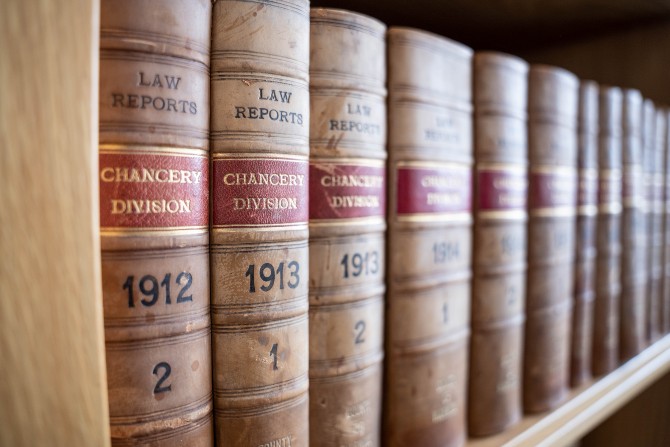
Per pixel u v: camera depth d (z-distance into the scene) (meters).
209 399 0.37
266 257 0.38
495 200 0.58
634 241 0.82
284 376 0.39
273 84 0.37
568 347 0.71
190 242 0.35
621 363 0.83
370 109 0.45
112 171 0.32
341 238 0.44
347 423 0.46
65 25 0.26
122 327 0.33
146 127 0.32
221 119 0.36
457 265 0.55
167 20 0.33
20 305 0.27
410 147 0.49
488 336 0.59
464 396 0.57
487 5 0.76
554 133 0.64
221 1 0.36
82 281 0.27
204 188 0.36
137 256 0.33
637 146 0.81
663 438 0.97
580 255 0.72
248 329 0.38
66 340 0.27
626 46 0.91
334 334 0.45
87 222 0.27
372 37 0.45
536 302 0.65
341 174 0.44
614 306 0.79
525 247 0.63
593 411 0.69
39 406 0.28
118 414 0.33
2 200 0.27
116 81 0.32
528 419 0.65
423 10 0.77
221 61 0.36
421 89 0.49
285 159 0.38
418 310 0.51
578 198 0.71
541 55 1.00
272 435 0.39
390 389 0.51
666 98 0.88
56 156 0.27
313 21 0.43
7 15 0.26
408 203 0.49
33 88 0.27
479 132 0.57
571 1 0.76
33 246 0.27
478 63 0.56
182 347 0.35
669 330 0.96
